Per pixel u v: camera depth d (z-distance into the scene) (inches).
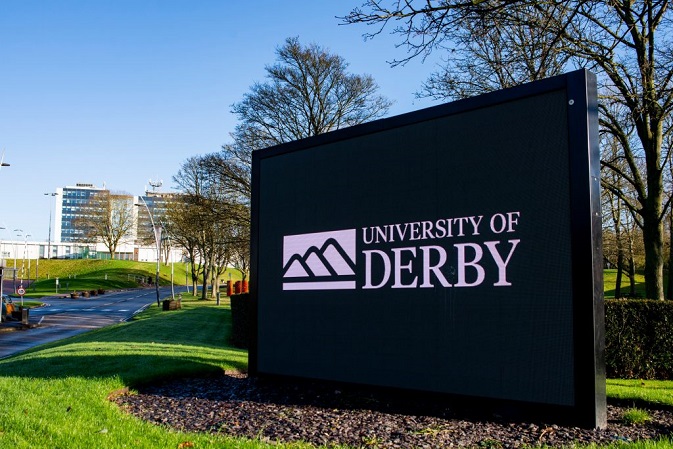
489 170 275.6
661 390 350.0
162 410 286.8
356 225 326.3
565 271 247.0
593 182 246.2
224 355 514.9
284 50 1173.7
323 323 335.9
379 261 313.1
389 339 303.6
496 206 271.1
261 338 370.0
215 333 831.7
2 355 752.3
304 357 343.6
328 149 346.9
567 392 241.6
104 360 430.0
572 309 243.1
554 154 255.8
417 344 291.9
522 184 264.1
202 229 1569.9
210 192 1259.8
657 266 642.2
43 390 311.4
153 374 363.3
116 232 4094.5
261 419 265.9
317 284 342.0
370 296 314.8
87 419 248.4
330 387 335.0
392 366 300.7
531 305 255.3
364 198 324.5
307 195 354.9
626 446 205.3
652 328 490.3
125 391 330.3
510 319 261.0
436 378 282.8
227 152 1190.9
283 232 366.3
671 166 887.1
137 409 289.1
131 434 224.4
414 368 291.6
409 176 305.4
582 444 215.5
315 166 352.8
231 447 210.1
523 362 255.3
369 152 325.4
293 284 355.6
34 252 5044.3
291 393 325.7
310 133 1182.3
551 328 248.4
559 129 255.6
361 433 239.3
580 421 237.6
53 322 1321.4
